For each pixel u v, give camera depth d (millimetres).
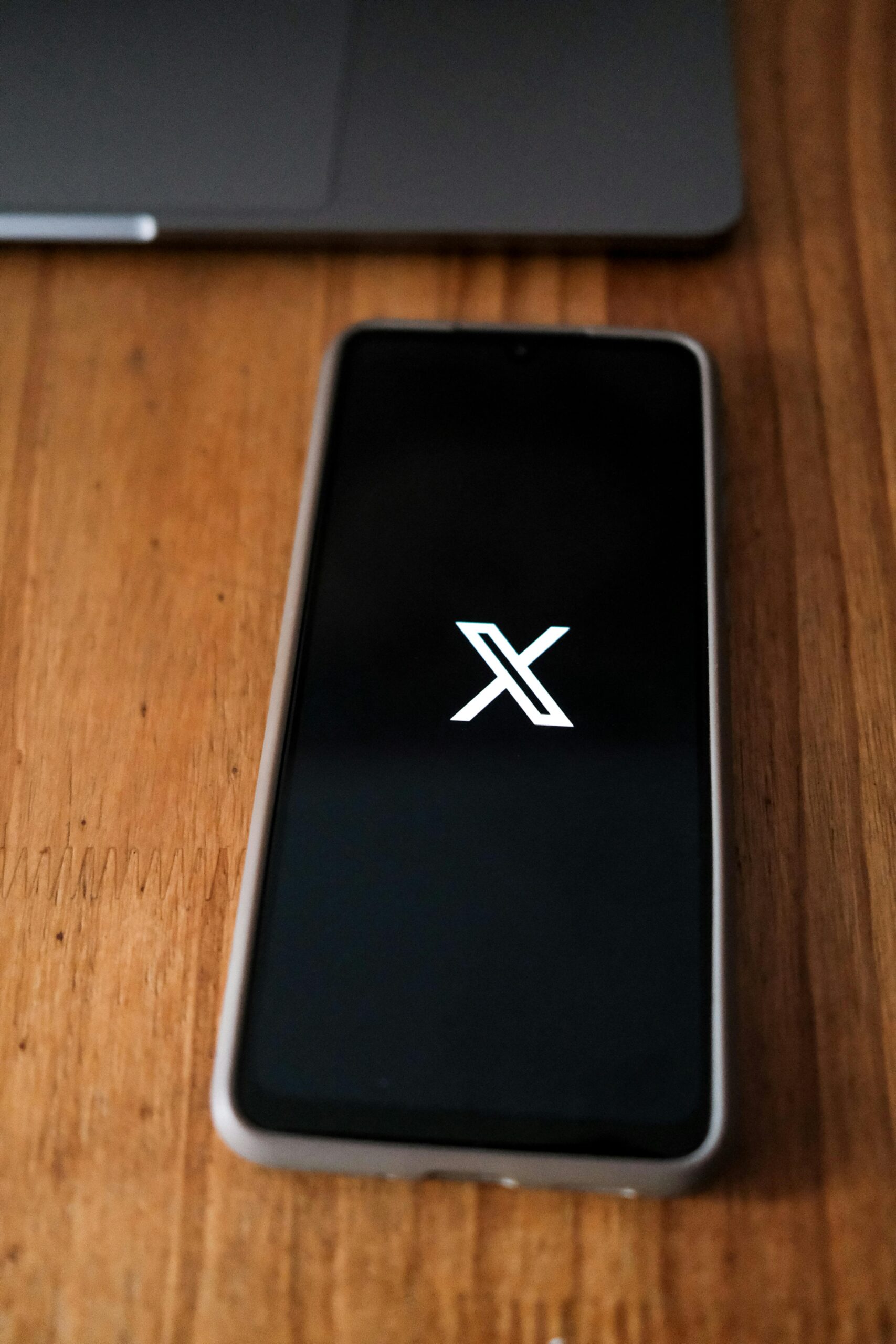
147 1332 282
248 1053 287
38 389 348
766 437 338
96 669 324
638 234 342
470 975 292
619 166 343
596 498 325
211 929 305
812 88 366
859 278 350
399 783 304
